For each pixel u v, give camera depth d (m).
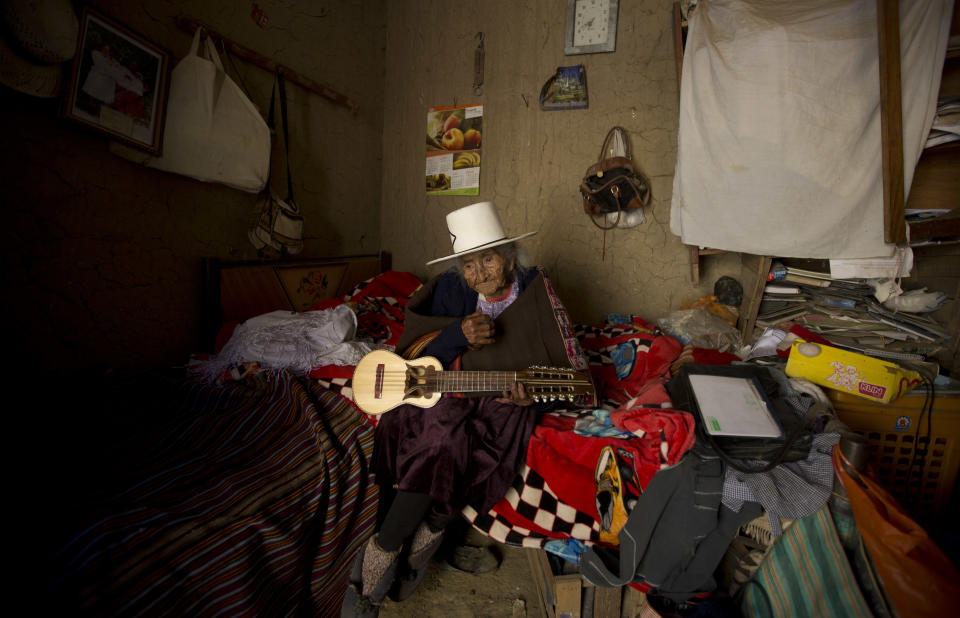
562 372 1.61
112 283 1.93
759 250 2.11
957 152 1.79
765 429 1.33
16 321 1.64
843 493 1.21
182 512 1.19
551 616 1.44
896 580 1.07
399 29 3.45
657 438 1.42
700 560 1.29
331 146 3.11
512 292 1.82
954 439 1.64
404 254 3.67
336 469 1.58
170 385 1.89
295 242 2.61
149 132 1.93
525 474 1.59
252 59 2.41
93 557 1.02
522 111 3.11
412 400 1.59
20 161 1.60
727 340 2.35
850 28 1.81
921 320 2.01
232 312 2.38
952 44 1.67
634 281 3.00
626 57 2.84
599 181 2.67
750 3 2.01
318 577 1.46
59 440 1.47
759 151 1.98
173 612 1.07
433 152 3.42
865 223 1.88
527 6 3.02
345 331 2.14
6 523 1.08
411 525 1.47
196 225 2.26
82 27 1.63
